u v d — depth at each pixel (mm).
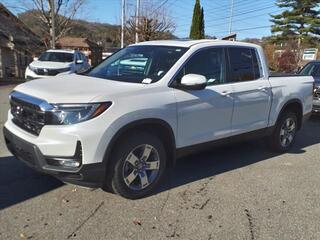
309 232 3932
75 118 3891
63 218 3951
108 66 5391
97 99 3971
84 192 4578
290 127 6801
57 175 3986
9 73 25812
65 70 15141
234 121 5504
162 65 4867
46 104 3939
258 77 5992
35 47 31547
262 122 6043
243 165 5949
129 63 5184
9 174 5031
